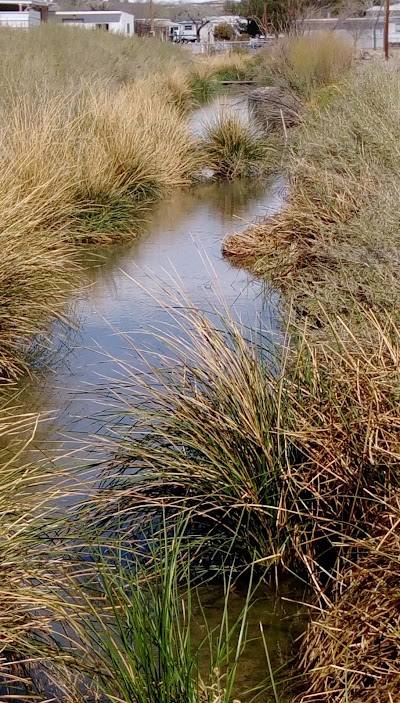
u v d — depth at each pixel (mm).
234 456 3416
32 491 3750
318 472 3264
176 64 25125
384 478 3105
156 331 6012
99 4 64625
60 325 6203
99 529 3389
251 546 3330
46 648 2691
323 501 3225
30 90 11852
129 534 3449
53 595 2834
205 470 3402
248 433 3410
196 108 20219
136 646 2641
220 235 9070
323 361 3871
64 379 5191
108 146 10508
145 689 2459
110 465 3689
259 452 3410
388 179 6332
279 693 2725
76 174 8852
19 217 6141
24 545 3014
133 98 13297
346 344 3803
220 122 13273
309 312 4949
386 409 3281
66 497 3701
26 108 9586
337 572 2898
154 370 4043
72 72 16969
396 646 2561
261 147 13016
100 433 4371
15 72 13812
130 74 20344
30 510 3145
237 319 6117
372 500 3100
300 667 2811
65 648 2746
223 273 7539
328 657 2691
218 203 10938
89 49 21250
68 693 2598
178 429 3562
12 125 8906
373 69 11539
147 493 3549
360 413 3268
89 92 12406
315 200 7230
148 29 54094
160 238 9008
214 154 12914
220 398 3584
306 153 7953
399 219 5320
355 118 8219
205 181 12719
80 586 3000
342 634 2689
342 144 7746
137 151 10688
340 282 5125
